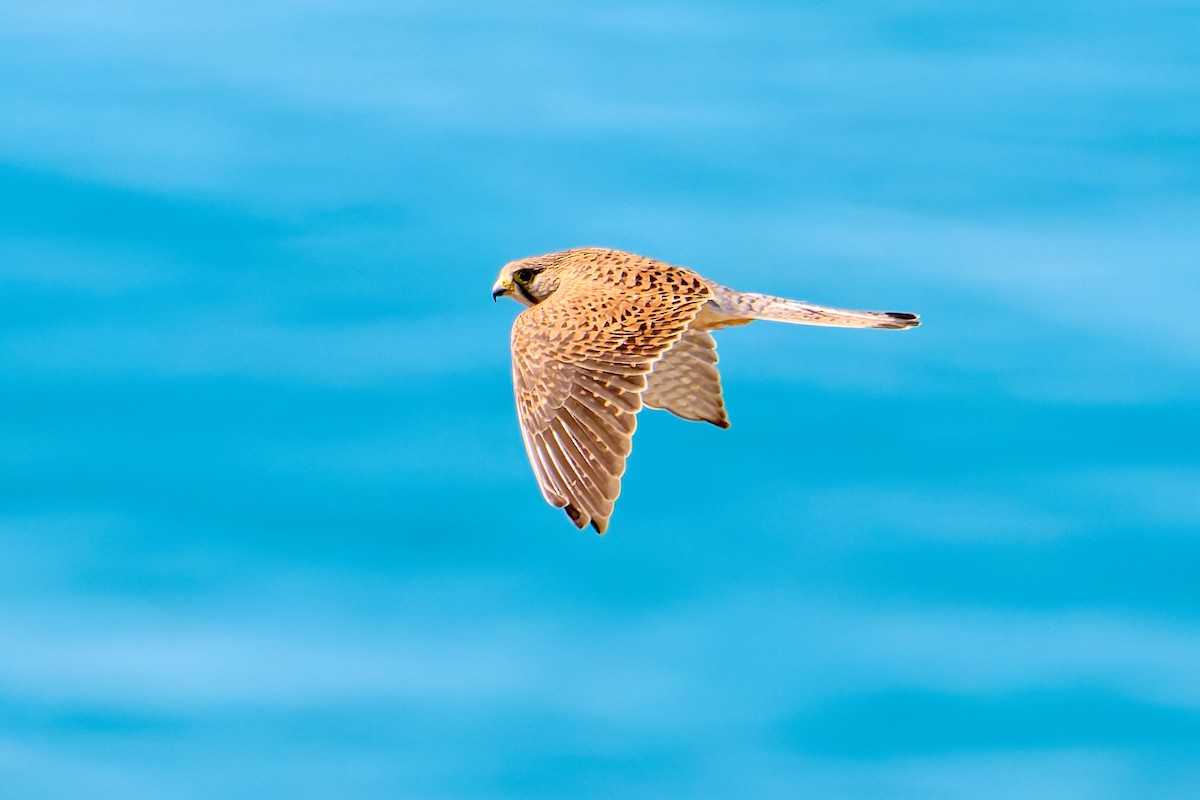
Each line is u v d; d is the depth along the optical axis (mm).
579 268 13570
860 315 13734
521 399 12070
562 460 11688
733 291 14047
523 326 12477
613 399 11805
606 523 11320
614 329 12289
